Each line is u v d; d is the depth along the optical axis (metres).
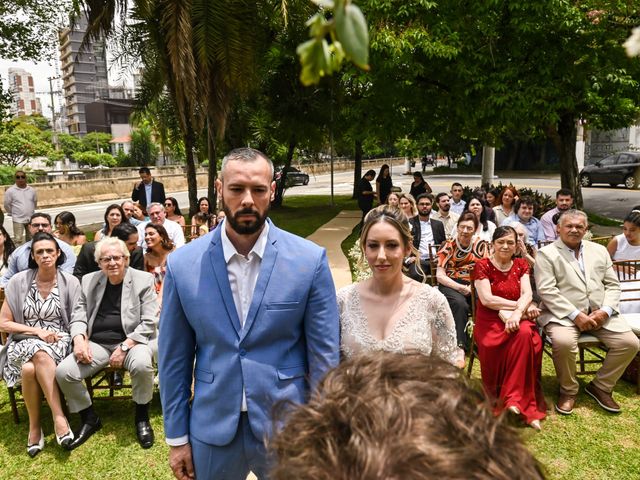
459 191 8.91
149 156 53.59
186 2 9.40
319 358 2.12
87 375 3.84
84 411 3.89
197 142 16.53
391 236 2.56
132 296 4.08
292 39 12.98
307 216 16.23
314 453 0.56
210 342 2.09
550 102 9.69
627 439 3.67
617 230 12.03
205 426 2.09
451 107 11.41
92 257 5.00
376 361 0.70
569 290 4.25
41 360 3.69
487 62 9.95
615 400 4.26
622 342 3.97
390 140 13.30
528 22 9.16
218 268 2.09
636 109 11.30
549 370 4.84
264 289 2.07
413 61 10.14
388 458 0.51
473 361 5.02
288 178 25.22
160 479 3.35
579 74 9.52
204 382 2.11
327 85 15.84
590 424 3.88
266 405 2.03
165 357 2.14
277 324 2.07
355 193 21.56
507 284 4.12
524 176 33.09
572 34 9.37
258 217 1.99
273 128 16.97
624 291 4.77
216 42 10.10
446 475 0.49
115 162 56.59
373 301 2.68
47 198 24.30
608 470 3.31
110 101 89.69
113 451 3.68
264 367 2.05
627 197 19.38
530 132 13.90
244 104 15.54
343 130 17.55
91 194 27.22
